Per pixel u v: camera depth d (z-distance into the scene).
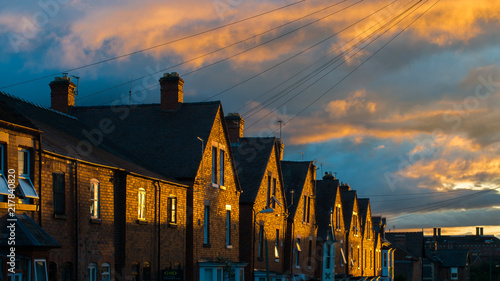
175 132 33.75
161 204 28.47
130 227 25.75
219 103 35.12
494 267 151.38
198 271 31.22
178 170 31.47
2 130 18.91
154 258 27.70
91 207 23.75
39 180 20.39
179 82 35.53
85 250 22.95
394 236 95.50
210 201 33.06
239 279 35.25
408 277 85.81
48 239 19.34
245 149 41.56
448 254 108.69
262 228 39.66
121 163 27.02
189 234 30.98
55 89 36.44
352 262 60.62
